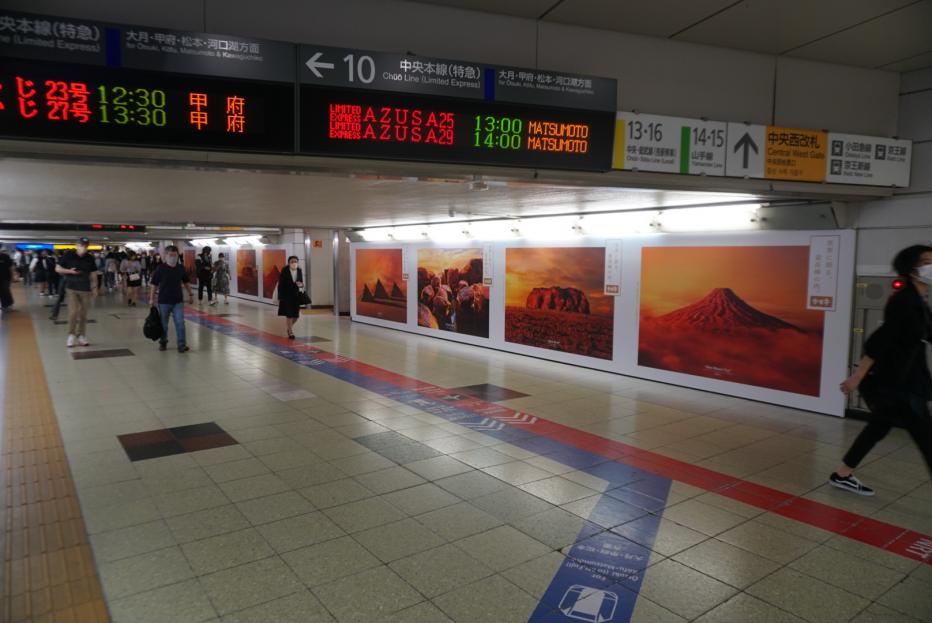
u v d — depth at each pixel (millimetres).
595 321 9766
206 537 3814
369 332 14383
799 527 4082
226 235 22391
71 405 7129
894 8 4570
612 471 5145
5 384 8180
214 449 5562
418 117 3979
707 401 7738
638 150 4992
